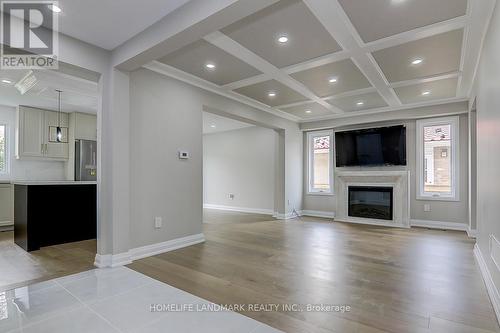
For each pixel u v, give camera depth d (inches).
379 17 97.6
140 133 137.4
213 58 132.1
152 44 104.7
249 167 308.7
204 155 350.6
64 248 150.8
